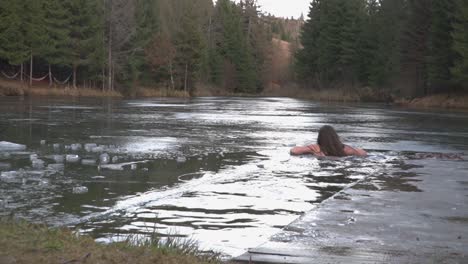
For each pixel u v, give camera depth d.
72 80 66.00
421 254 5.43
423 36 63.06
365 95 76.38
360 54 83.19
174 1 102.12
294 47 135.12
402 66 65.50
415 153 15.13
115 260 4.36
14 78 58.94
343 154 14.16
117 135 17.83
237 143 16.45
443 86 61.50
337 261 5.19
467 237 6.05
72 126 20.69
